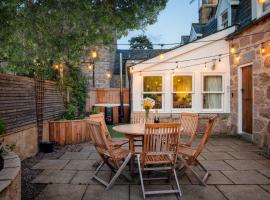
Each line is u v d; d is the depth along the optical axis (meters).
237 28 8.67
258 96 7.09
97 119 5.62
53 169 5.06
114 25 4.89
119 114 12.20
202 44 8.83
